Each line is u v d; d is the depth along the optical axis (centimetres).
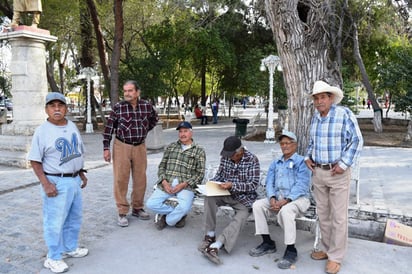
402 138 1467
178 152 476
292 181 405
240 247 414
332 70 532
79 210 376
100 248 409
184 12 1962
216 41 1983
